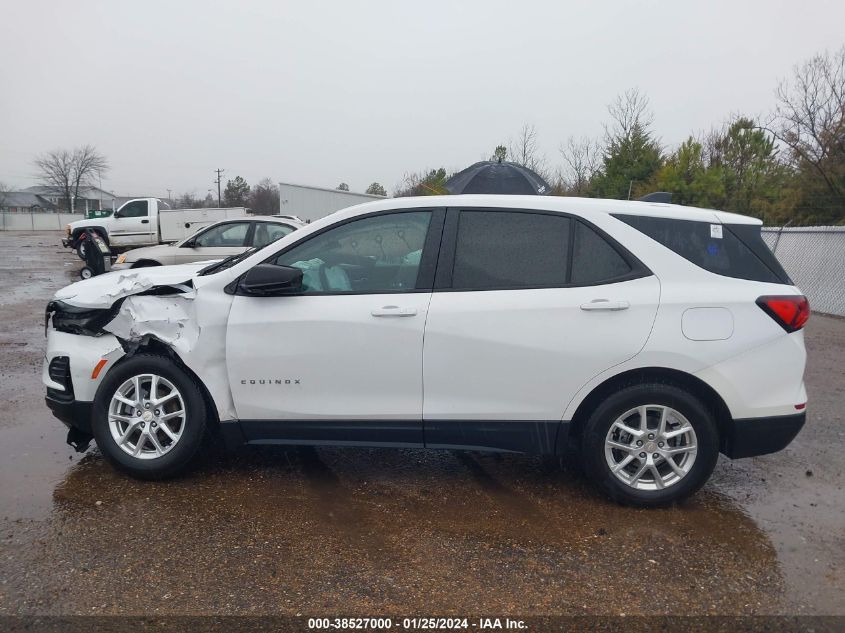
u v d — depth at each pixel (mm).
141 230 19297
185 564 3102
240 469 4262
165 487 3943
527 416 3691
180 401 3902
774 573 3125
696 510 3791
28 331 8891
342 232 3883
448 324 3637
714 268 3662
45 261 22484
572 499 3908
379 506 3770
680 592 2957
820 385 6699
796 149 20766
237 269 3912
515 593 2930
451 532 3477
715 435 3641
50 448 4531
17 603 2771
